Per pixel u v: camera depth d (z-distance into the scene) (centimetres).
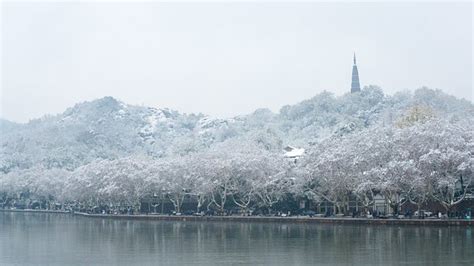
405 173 18925
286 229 19225
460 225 18238
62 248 14375
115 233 19000
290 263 11094
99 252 13425
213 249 13612
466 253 11662
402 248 12675
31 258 12438
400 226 18812
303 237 15975
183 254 12781
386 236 15338
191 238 16575
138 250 13700
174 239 16338
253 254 12531
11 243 15738
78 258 12375
